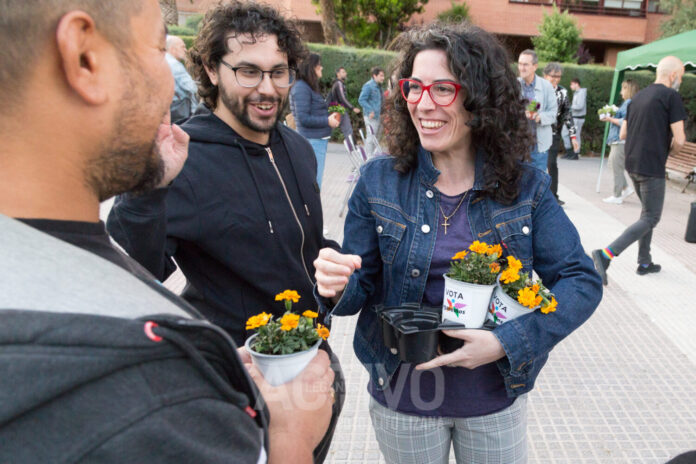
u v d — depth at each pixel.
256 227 1.60
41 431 0.41
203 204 1.52
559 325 1.30
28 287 0.44
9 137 0.50
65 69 0.49
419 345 1.29
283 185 1.71
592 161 12.16
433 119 1.35
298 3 19.66
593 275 1.38
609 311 4.03
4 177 0.50
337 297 1.45
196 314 0.66
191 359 0.51
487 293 1.32
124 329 0.45
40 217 0.52
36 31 0.47
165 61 0.60
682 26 18.19
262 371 0.98
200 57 1.65
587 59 20.16
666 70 4.61
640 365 3.27
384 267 1.49
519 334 1.26
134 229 1.16
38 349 0.40
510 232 1.40
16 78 0.48
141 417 0.44
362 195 1.52
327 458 2.46
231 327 1.63
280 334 1.04
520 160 1.42
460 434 1.51
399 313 1.37
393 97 1.47
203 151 1.57
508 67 1.35
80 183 0.55
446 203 1.46
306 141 1.92
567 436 2.62
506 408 1.46
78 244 0.54
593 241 5.73
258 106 1.61
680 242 5.85
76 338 0.42
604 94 12.80
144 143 0.59
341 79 9.78
